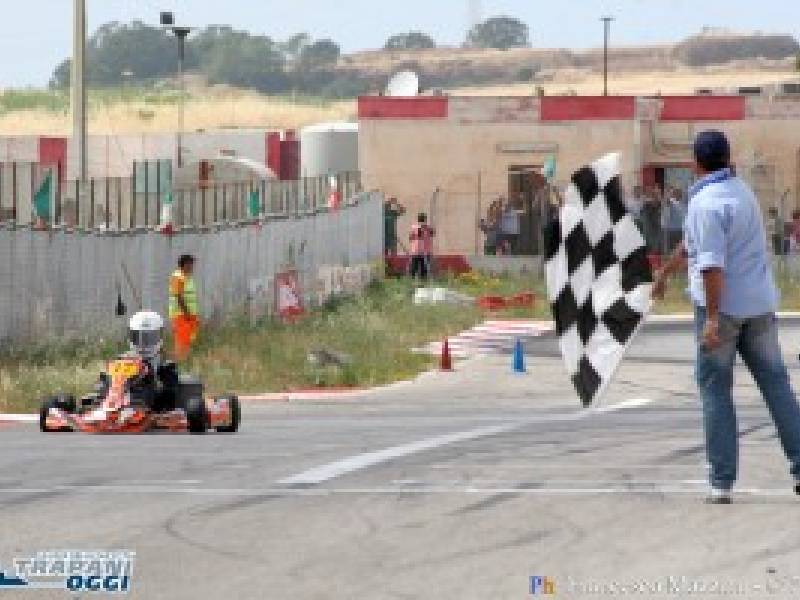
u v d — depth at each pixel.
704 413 33.91
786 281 150.62
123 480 39.56
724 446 33.66
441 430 55.25
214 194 113.50
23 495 37.16
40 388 75.88
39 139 185.88
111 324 93.50
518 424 56.53
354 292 134.38
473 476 38.72
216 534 31.73
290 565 28.97
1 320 83.56
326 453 45.72
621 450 44.19
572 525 31.89
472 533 31.38
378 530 31.84
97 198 116.88
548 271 35.28
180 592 27.14
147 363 58.69
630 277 34.97
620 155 35.12
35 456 46.06
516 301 135.75
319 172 185.12
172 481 39.22
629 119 163.50
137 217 119.12
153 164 133.62
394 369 96.31
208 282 103.75
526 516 32.88
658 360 102.69
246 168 153.50
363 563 29.03
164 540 31.23
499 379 93.25
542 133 164.75
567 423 56.75
